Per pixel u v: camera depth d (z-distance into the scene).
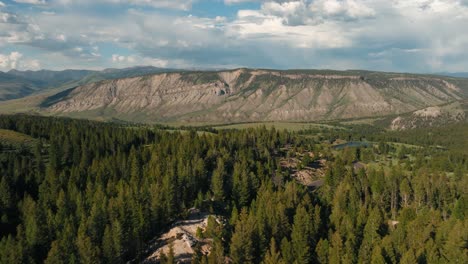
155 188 129.62
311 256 108.94
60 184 150.75
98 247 103.50
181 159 169.50
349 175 176.88
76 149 191.25
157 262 104.81
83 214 115.25
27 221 122.81
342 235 115.88
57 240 104.75
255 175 172.38
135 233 109.19
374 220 118.12
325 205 152.50
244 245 100.94
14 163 173.75
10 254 101.50
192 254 107.50
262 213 119.88
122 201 119.44
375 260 96.12
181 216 130.38
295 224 116.06
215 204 146.62
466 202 146.00
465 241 105.00
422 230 116.25
